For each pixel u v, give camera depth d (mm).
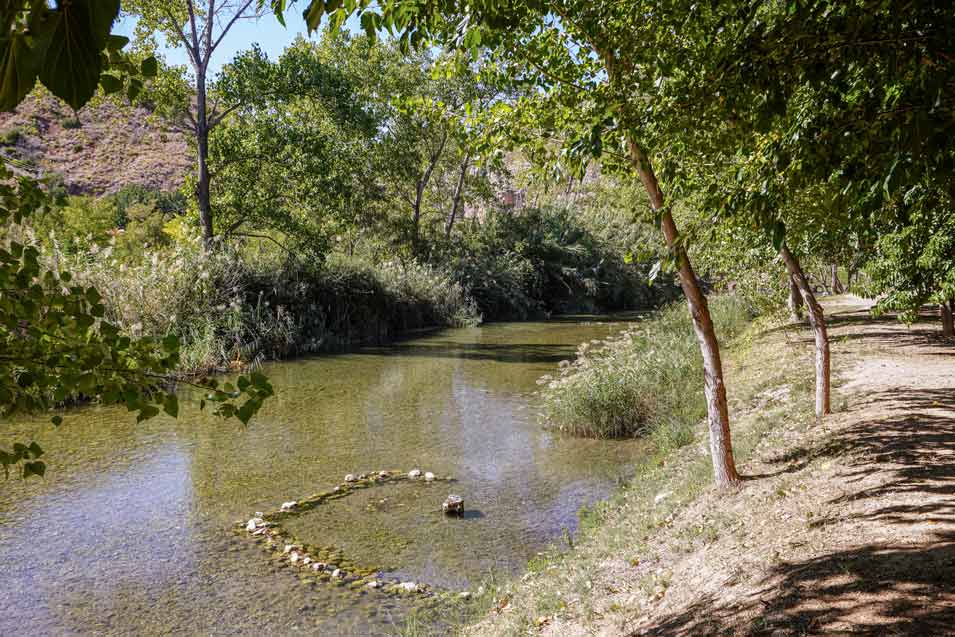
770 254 12992
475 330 35188
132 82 2355
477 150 7188
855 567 5023
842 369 14148
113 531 9156
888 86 3590
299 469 11820
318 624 6715
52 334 3611
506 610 6641
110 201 42531
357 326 30438
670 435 12086
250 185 27438
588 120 5914
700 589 5676
